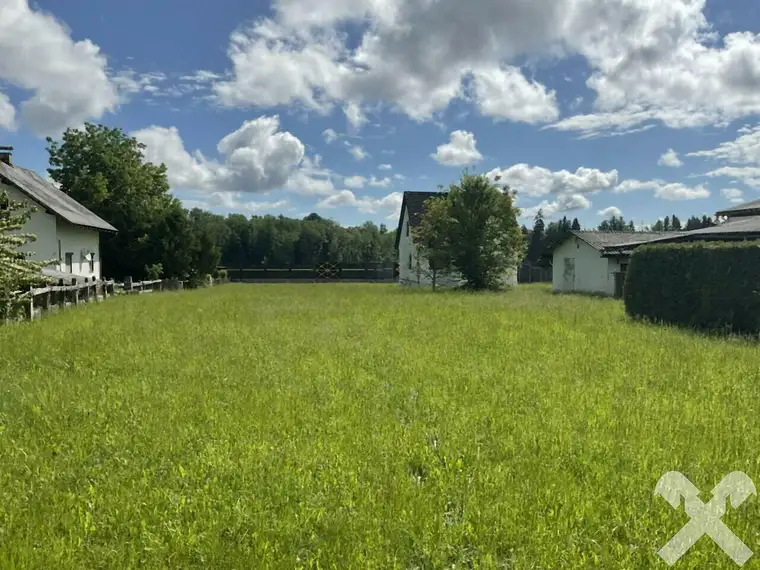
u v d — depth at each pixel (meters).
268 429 5.25
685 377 7.48
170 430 5.19
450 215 31.55
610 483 4.05
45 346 9.34
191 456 4.60
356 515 3.56
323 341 10.39
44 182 31.89
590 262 30.41
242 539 3.32
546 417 5.62
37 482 4.07
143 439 4.97
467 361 8.53
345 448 4.73
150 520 3.54
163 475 4.24
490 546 3.26
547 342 10.31
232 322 13.52
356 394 6.54
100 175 38.50
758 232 18.77
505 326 12.55
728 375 7.61
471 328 12.25
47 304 15.56
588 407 6.00
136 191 40.75
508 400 6.28
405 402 6.26
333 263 66.81
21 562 3.05
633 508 3.67
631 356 8.92
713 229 21.59
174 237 38.41
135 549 3.23
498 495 3.86
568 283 32.94
